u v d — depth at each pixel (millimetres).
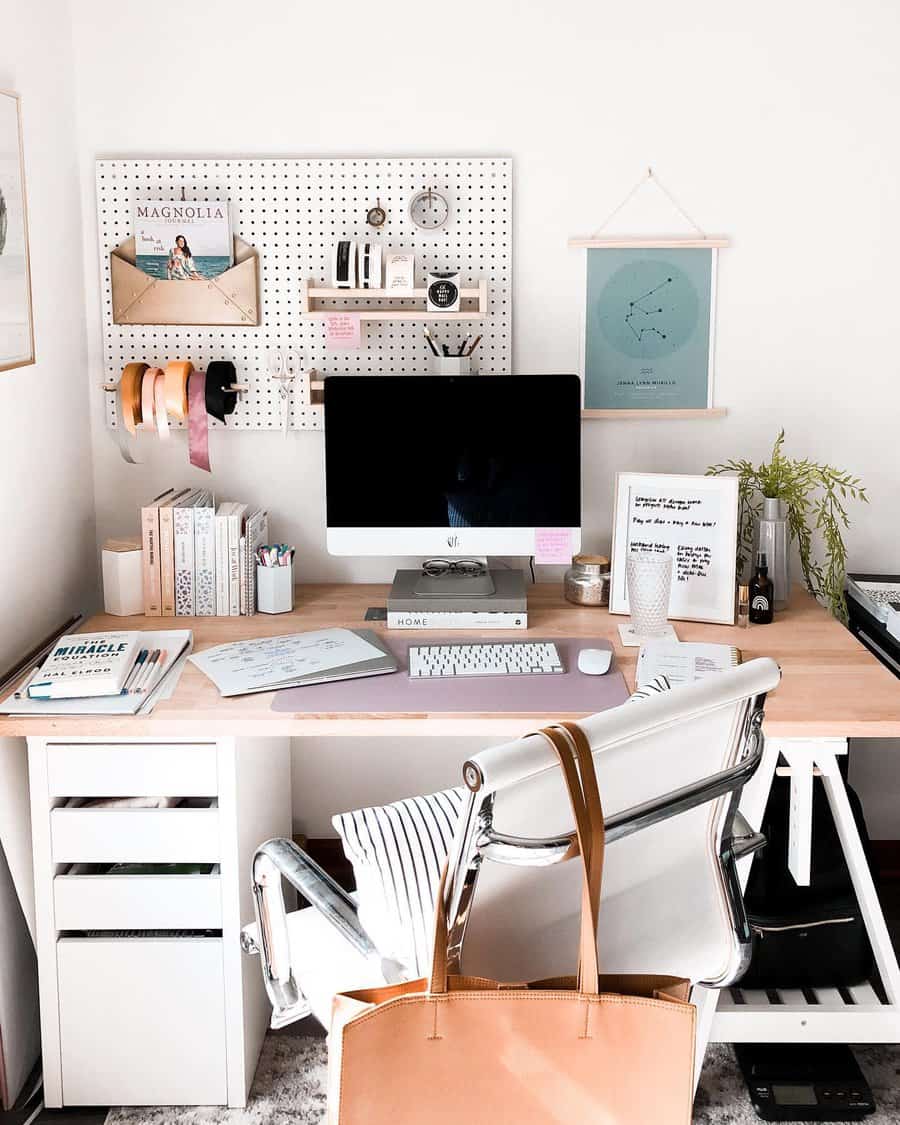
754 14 2619
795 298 2734
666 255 2717
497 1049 1345
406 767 2965
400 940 1629
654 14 2623
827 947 2283
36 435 2449
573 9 2623
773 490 2639
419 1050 1331
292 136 2688
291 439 2818
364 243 2709
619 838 1376
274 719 2057
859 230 2701
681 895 1594
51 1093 2211
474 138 2680
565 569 2891
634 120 2666
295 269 2727
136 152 2693
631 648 2422
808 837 2129
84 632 2473
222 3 2627
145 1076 2207
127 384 2617
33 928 2223
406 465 2592
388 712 2074
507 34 2637
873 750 2969
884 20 2615
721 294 2734
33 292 2418
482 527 2607
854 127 2658
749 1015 2189
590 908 1300
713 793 1468
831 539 2729
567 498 2594
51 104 2518
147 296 2715
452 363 2643
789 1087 2191
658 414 2768
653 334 2752
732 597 2553
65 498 2633
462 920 1317
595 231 2715
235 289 2711
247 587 2619
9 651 2318
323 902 1683
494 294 2725
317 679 2225
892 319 2740
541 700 2131
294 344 2764
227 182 2689
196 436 2652
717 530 2564
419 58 2650
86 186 2695
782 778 2359
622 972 1567
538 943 1468
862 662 2314
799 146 2670
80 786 2115
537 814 1336
